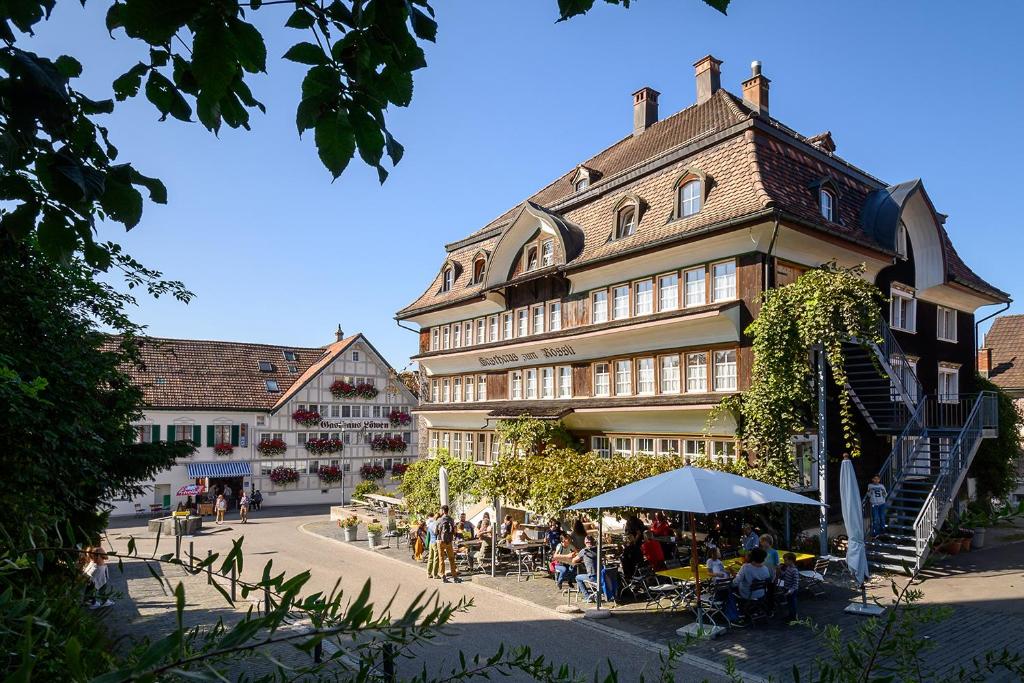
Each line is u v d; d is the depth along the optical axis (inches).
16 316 334.6
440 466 902.4
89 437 391.9
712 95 995.9
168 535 1088.2
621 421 834.8
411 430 1834.4
